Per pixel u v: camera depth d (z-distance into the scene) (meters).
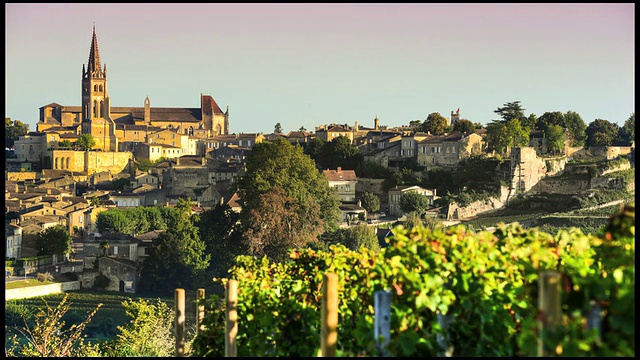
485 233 29.91
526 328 23.62
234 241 198.00
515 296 27.83
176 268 191.25
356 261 38.56
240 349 34.53
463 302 26.42
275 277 43.19
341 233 198.38
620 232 23.42
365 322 28.58
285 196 188.00
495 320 27.44
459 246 27.91
